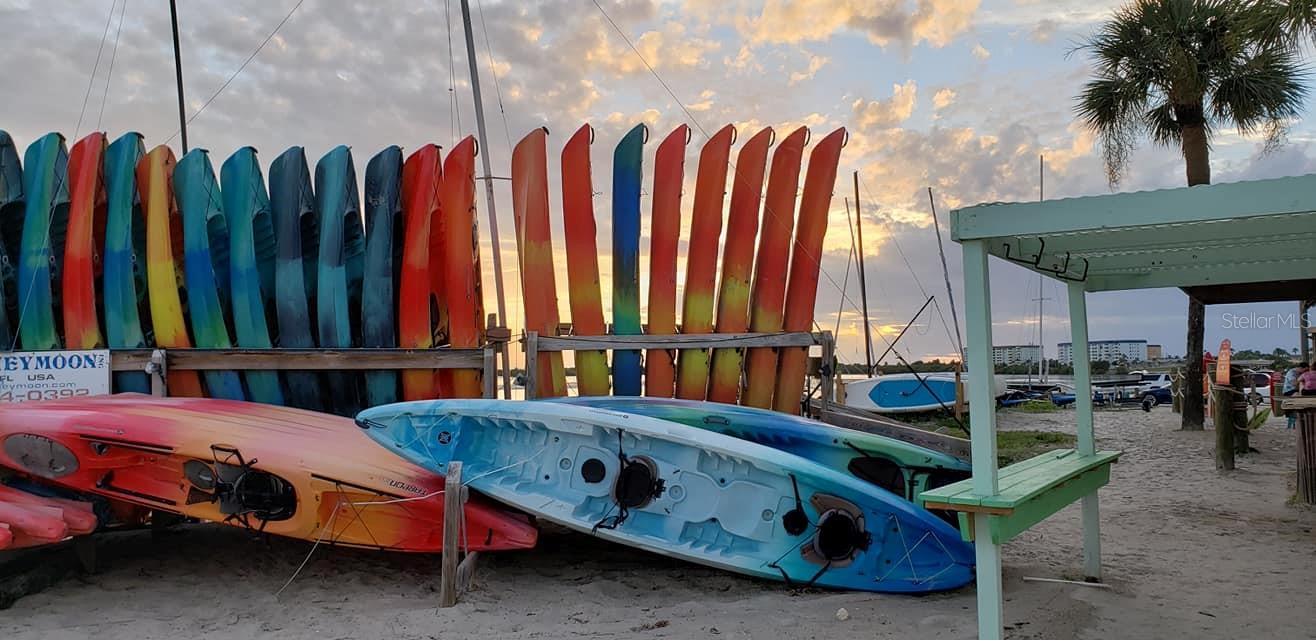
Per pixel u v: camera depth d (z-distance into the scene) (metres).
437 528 5.81
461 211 8.23
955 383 18.94
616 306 8.42
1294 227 3.84
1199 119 13.28
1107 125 14.05
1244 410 11.16
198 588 5.71
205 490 5.79
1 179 8.07
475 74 10.23
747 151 8.61
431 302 8.62
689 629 4.57
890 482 6.47
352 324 8.50
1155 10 13.14
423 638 4.55
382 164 8.29
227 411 6.48
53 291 8.09
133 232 8.30
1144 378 26.98
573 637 4.49
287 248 8.09
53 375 7.65
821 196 8.65
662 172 8.58
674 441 5.56
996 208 3.40
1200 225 3.89
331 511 5.77
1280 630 4.28
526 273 8.34
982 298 3.51
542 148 8.48
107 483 5.78
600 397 7.29
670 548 5.50
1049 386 28.14
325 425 6.61
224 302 8.37
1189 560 5.77
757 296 8.57
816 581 5.39
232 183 8.20
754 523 5.49
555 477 5.76
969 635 4.35
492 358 7.84
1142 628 4.33
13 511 5.35
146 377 7.86
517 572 6.06
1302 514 7.30
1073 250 4.28
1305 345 12.02
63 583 5.82
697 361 8.38
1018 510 3.63
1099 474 5.16
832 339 8.46
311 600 5.41
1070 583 5.18
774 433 6.69
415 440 5.98
